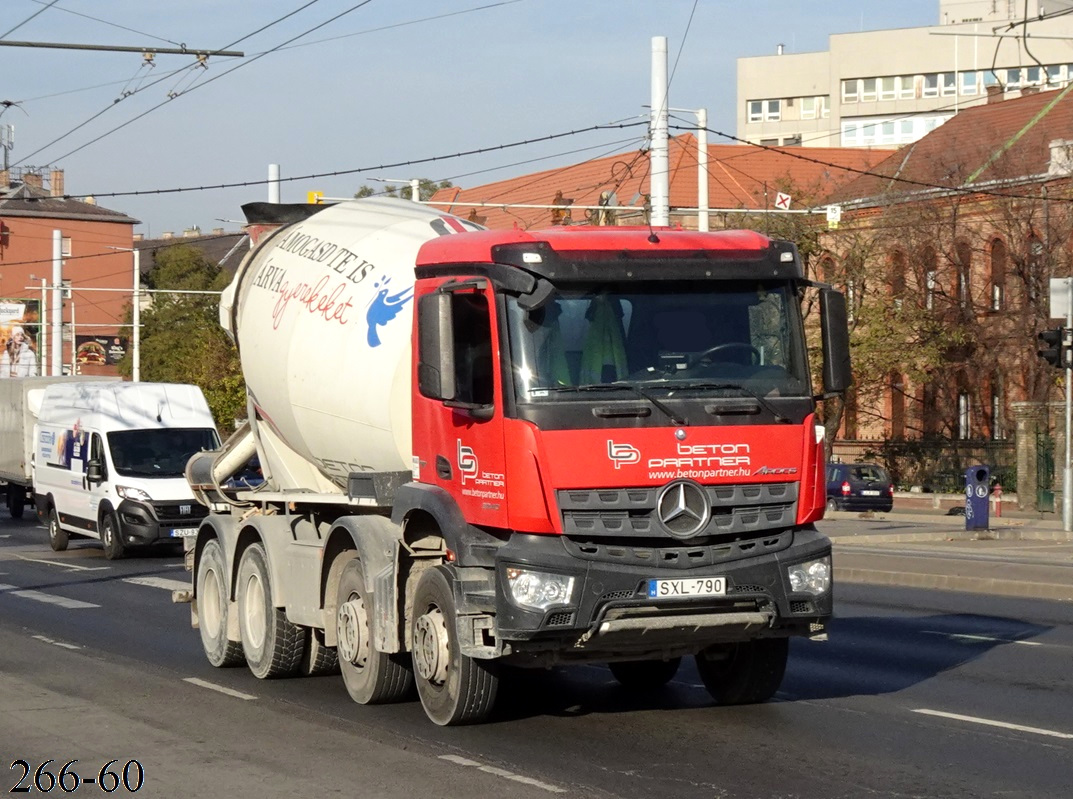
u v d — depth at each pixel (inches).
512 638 342.0
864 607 695.7
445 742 365.1
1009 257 1993.1
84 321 3703.3
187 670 514.9
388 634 397.7
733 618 350.9
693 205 2566.4
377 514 429.7
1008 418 2043.6
